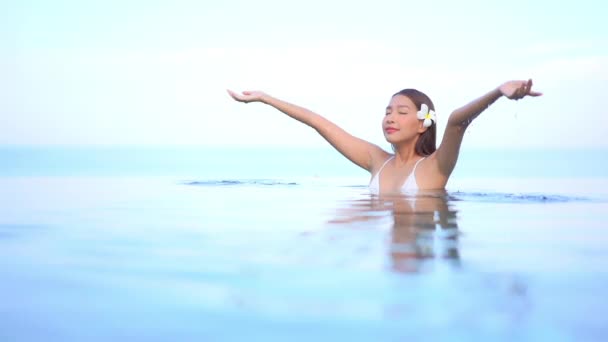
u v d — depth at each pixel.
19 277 1.50
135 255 1.78
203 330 1.12
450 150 4.15
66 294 1.36
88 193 4.16
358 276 1.49
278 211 2.98
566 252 1.86
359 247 1.89
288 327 1.13
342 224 2.46
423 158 4.49
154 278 1.49
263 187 4.74
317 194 4.03
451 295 1.33
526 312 1.21
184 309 1.24
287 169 8.98
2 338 1.08
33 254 1.80
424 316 1.19
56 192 4.24
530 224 2.54
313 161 12.80
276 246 1.91
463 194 4.04
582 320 1.16
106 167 9.37
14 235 2.19
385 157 4.75
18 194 4.08
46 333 1.10
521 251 1.87
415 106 4.49
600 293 1.35
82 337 1.08
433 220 2.61
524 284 1.43
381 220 2.59
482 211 3.02
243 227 2.39
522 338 1.07
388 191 4.29
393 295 1.33
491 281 1.45
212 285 1.42
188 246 1.94
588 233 2.29
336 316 1.19
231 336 1.08
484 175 7.29
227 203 3.42
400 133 4.46
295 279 1.47
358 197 3.79
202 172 7.77
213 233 2.21
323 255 1.76
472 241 2.05
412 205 3.29
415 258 1.72
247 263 1.65
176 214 2.87
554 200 3.70
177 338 1.08
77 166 9.56
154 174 7.09
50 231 2.29
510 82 3.48
